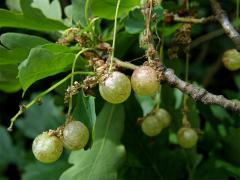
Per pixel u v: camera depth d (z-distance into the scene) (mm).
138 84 89
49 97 178
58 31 114
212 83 201
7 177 185
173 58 117
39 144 91
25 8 103
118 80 88
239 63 111
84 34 103
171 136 137
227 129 138
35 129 173
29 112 175
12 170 186
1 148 188
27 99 198
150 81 88
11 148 189
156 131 109
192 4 127
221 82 201
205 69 204
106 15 104
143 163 124
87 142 93
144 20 100
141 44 99
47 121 173
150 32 95
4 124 200
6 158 187
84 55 104
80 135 91
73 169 110
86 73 95
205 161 127
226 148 130
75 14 107
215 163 127
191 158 126
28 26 106
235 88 200
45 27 107
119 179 122
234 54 111
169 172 125
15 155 188
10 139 191
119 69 98
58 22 107
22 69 87
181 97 126
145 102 137
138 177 123
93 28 104
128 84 89
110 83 88
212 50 201
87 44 103
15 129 198
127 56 134
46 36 148
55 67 93
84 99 93
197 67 204
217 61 199
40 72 91
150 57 92
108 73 89
